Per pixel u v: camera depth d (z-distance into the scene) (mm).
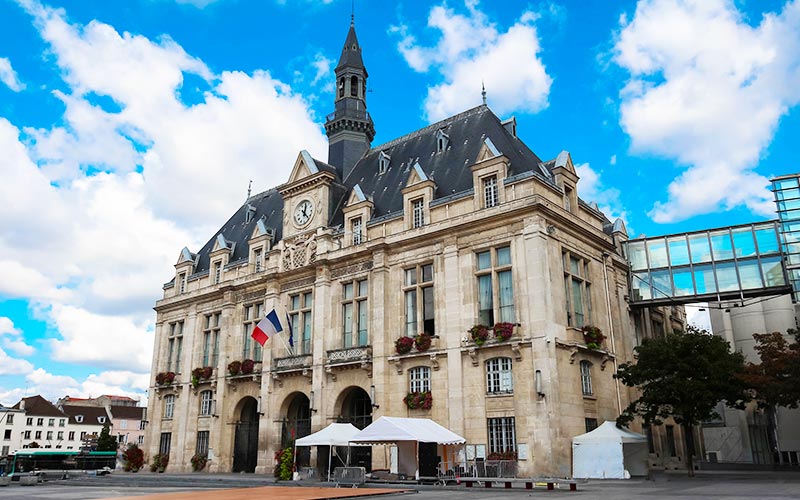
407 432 25094
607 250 36688
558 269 31047
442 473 29109
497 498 17703
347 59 50031
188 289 50250
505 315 30953
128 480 34469
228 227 54125
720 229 37438
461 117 41094
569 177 34781
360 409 36531
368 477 28875
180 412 46188
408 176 39625
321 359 37156
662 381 28047
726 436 49688
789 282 35219
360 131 48656
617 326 36000
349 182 45156
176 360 49031
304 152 43125
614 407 33125
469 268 32250
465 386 30891
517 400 28969
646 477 27547
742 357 29641
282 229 45562
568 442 28516
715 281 36719
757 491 18422
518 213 30812
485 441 29469
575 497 17703
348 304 37812
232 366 42562
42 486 30047
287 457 32781
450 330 31953
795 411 41938
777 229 36062
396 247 35625
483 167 33031
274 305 41438
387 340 34594
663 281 38031
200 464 43062
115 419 111875
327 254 38844
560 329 29906
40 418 103250
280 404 39344
